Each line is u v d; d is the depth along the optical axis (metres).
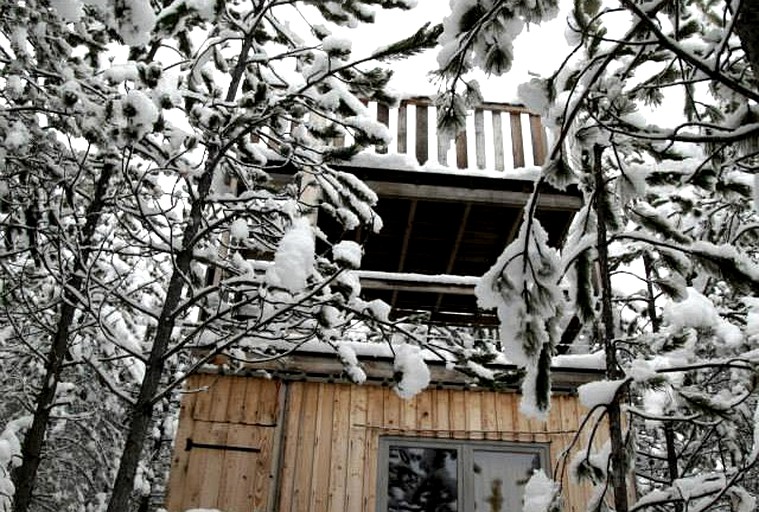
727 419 3.79
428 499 6.46
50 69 6.09
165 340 4.70
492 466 6.64
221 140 5.24
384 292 9.42
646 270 6.82
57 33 6.02
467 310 9.77
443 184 8.07
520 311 2.69
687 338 4.45
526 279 2.68
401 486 6.51
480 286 2.72
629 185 4.36
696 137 2.45
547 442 6.72
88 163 5.97
